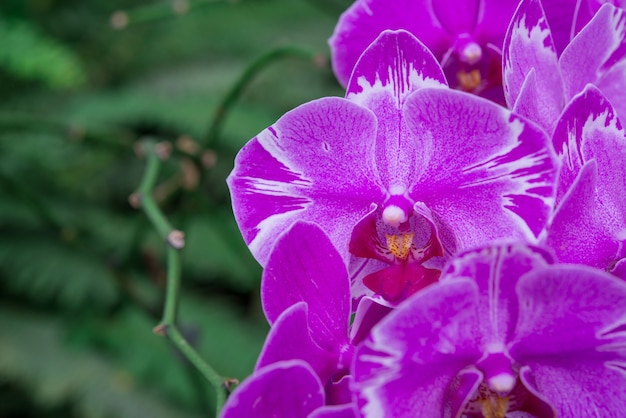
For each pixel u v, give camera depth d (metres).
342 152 0.53
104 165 1.21
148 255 0.78
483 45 0.59
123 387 1.05
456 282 0.48
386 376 0.48
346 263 0.54
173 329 0.58
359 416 0.48
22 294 1.16
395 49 0.52
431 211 0.53
